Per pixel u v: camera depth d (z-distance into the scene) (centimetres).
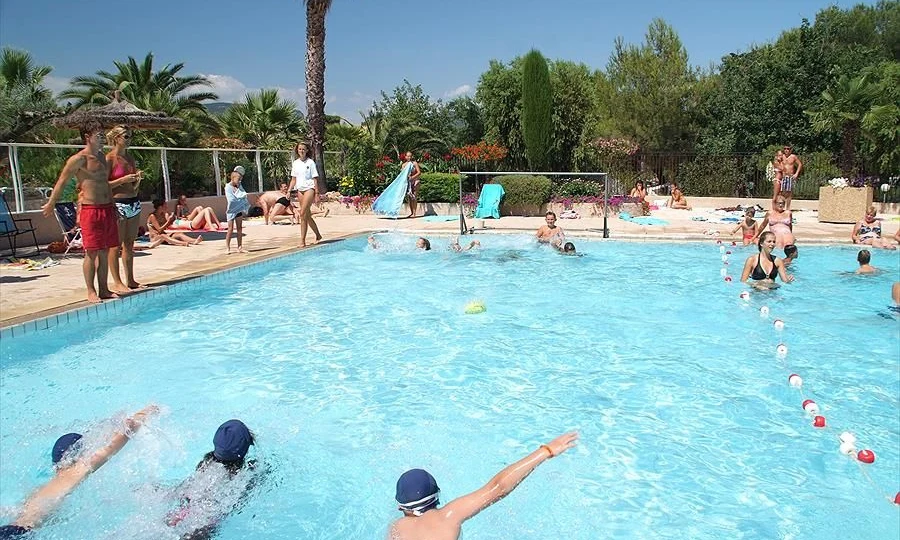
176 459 440
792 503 408
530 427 516
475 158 2244
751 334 745
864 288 954
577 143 2467
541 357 678
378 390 591
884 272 1059
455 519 320
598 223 1630
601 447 480
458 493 421
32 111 2675
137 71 3253
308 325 792
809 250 1274
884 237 1355
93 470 405
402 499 322
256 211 1917
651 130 3011
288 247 1270
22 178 1236
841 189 1608
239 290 973
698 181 2294
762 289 958
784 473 443
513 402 564
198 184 1764
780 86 2823
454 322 808
